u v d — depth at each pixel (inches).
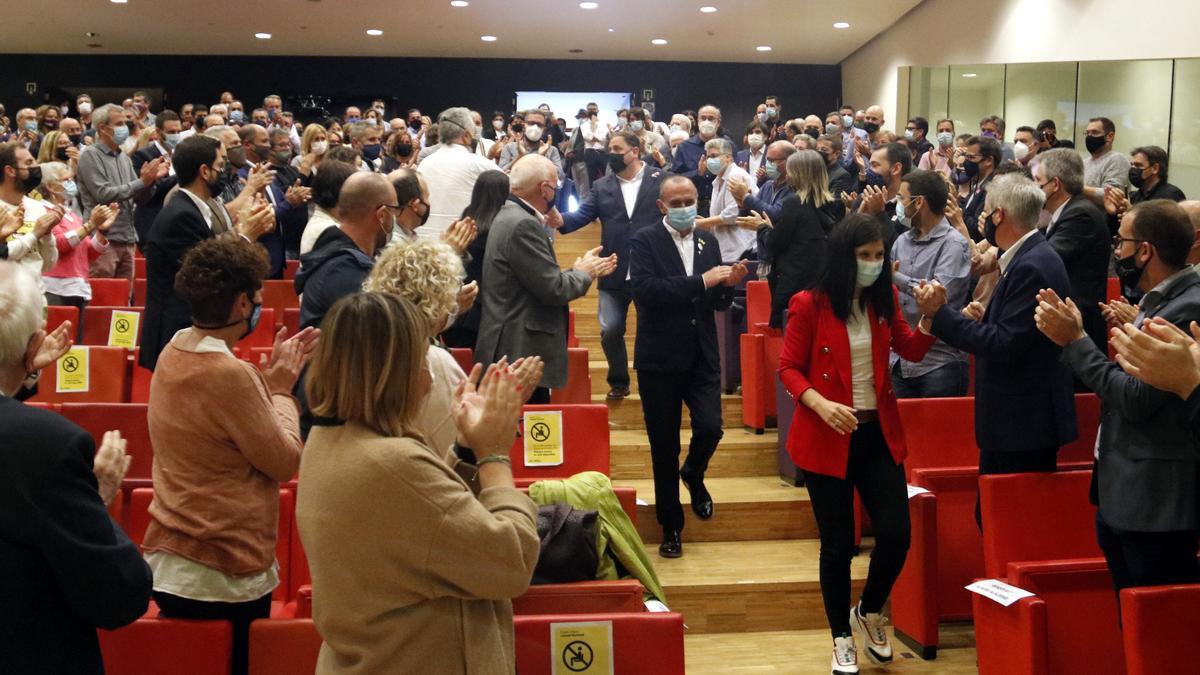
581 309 296.8
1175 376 87.2
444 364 97.0
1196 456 107.6
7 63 814.5
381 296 74.4
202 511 93.5
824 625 163.3
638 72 843.4
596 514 113.0
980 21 561.0
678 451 170.2
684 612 160.9
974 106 485.7
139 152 290.8
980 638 125.6
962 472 155.3
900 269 177.3
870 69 751.7
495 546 71.4
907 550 137.5
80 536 69.0
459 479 73.8
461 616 73.5
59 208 215.3
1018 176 135.3
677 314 166.9
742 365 217.8
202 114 530.6
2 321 73.6
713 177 334.6
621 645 94.7
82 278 222.4
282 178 265.3
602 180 231.0
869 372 134.9
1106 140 279.1
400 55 816.3
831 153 253.0
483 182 161.0
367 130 345.7
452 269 99.1
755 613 162.2
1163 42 396.8
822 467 133.6
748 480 199.0
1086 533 134.4
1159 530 108.6
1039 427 134.9
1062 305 112.0
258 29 706.8
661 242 166.6
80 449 70.6
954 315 135.3
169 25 694.5
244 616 96.4
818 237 199.5
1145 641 98.5
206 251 93.2
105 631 90.7
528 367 79.5
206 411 92.5
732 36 725.9
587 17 661.9
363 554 71.2
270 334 213.0
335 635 72.6
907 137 435.2
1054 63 406.6
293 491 126.0
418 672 72.1
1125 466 111.0
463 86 839.1
